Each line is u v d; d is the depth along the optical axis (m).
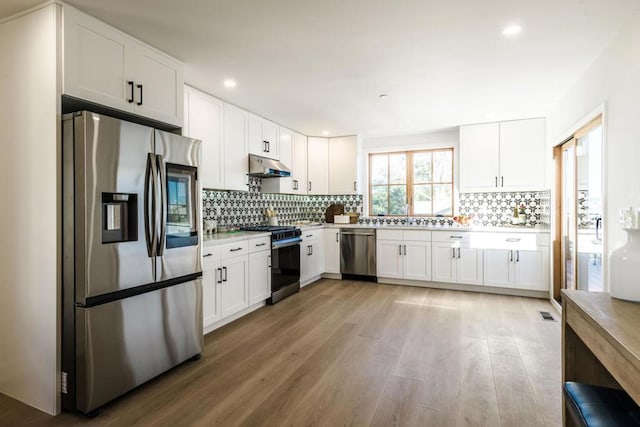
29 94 2.00
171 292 2.41
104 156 1.97
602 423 1.17
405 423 1.84
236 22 2.17
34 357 2.03
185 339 2.52
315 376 2.36
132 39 2.32
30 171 2.01
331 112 4.18
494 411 1.94
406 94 3.51
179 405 2.04
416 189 5.51
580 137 3.17
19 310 2.08
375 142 5.68
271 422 1.87
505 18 2.11
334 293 4.51
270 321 3.45
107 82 2.15
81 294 1.91
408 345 2.85
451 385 2.22
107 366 2.00
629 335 1.13
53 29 1.91
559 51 2.55
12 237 2.09
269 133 4.50
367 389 2.19
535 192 4.71
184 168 2.51
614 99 2.29
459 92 3.46
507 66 2.83
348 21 2.16
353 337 3.03
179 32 2.29
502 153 4.57
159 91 2.52
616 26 2.19
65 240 1.95
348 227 5.22
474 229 4.50
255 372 2.42
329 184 5.59
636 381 1.02
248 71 2.93
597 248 2.79
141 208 2.18
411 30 2.26
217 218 4.01
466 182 4.76
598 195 2.76
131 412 1.97
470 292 4.55
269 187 4.70
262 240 3.86
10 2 1.93
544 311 3.73
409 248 4.86
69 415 1.96
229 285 3.34
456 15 2.08
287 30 2.27
